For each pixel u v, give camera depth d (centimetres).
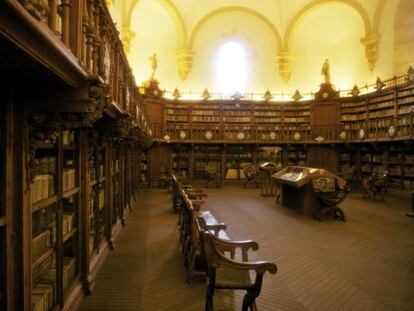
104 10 323
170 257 491
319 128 1630
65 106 221
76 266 353
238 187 1446
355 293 373
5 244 205
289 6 1712
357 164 1519
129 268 444
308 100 1673
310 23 1728
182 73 1730
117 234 609
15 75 180
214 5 1731
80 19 237
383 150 1345
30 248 229
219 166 1662
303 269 448
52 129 239
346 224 729
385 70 1448
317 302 350
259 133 1664
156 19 1658
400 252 528
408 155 1224
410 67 1226
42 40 139
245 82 1794
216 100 1673
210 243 263
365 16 1524
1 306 204
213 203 1003
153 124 1532
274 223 733
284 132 1667
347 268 453
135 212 848
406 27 1359
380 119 1398
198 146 1659
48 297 268
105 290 373
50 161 292
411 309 336
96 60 289
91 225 453
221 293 368
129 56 1625
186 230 496
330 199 787
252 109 1686
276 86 1791
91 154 422
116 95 446
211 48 1773
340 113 1591
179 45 1711
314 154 1648
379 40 1488
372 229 683
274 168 1159
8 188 207
